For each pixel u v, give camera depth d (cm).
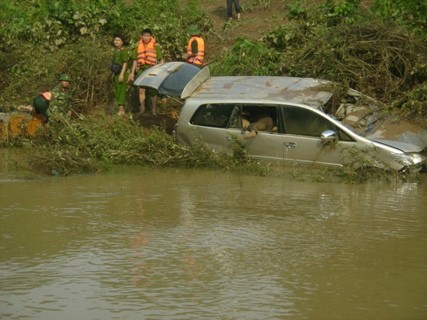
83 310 870
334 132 1678
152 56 2189
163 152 1811
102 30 2619
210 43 2647
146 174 1712
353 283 967
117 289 938
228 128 1784
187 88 1856
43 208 1362
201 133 1806
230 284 958
